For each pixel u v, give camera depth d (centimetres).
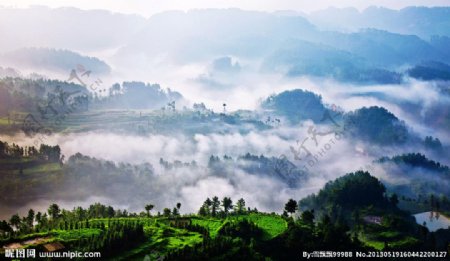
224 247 19675
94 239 18900
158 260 18425
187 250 18788
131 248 19425
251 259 19612
